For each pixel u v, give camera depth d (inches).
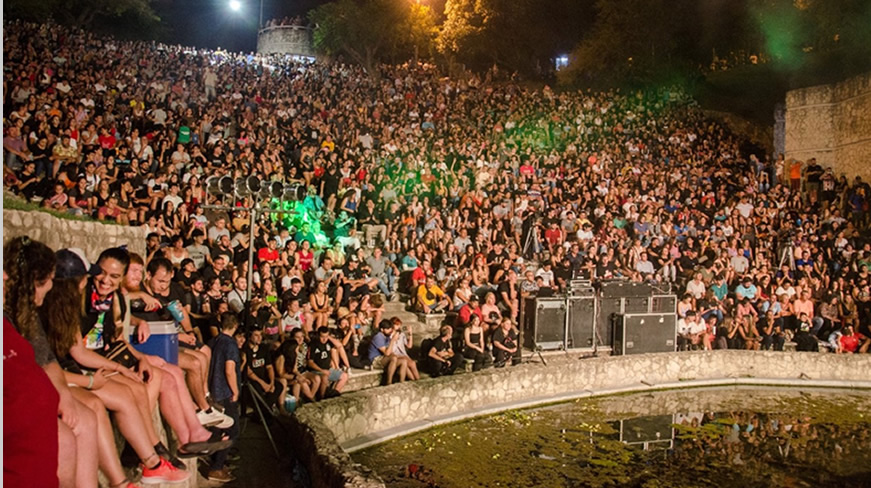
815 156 923.4
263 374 352.8
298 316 405.4
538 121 1019.9
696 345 567.5
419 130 920.9
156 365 203.3
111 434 155.6
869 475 344.5
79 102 631.2
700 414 450.9
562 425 412.2
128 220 417.1
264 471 279.7
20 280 133.0
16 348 103.9
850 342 584.1
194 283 366.3
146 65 943.0
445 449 361.1
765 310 600.1
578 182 772.0
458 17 1684.3
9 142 429.4
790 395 512.1
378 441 362.3
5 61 687.1
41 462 101.7
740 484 327.3
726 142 1037.2
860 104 861.2
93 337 183.9
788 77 1154.7
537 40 1700.3
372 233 616.1
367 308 462.3
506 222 674.8
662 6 1375.5
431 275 533.0
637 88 1349.7
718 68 1401.3
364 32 1592.0
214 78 930.7
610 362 495.5
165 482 178.5
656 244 678.5
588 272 599.5
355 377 412.8
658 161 916.6
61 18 1509.6
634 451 370.0
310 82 1075.3
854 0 954.1
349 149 745.6
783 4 1216.8
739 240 716.7
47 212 209.5
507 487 312.0
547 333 521.3
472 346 462.6
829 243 715.4
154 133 621.6
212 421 223.9
